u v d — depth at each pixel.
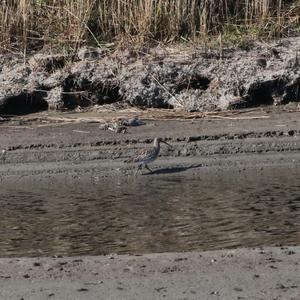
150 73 42.62
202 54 43.19
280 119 39.16
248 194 30.94
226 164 34.97
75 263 21.69
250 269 20.80
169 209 29.25
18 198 31.36
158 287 19.64
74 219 28.33
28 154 35.94
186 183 32.84
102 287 19.73
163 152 36.09
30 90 42.38
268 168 34.44
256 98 42.22
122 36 44.53
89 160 35.53
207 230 26.56
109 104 42.66
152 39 44.44
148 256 22.20
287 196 30.52
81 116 40.94
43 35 45.06
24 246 25.39
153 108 42.19
